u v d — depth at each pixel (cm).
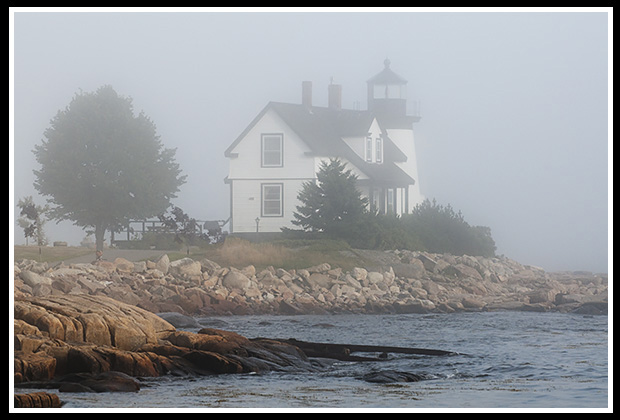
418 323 12850
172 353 7806
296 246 18238
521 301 16025
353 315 14550
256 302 14788
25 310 7788
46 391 6725
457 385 7344
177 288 14462
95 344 7750
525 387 7238
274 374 7725
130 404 6353
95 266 15238
